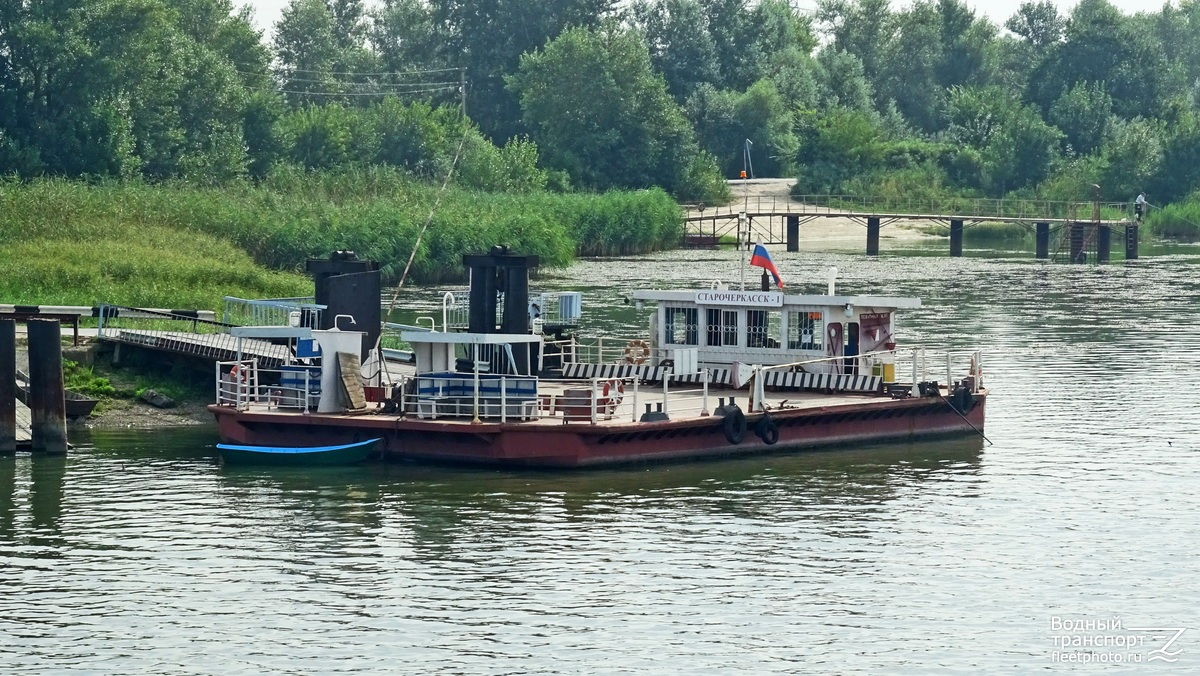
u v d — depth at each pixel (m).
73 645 33.97
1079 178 196.38
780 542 41.12
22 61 136.88
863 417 53.16
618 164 188.00
